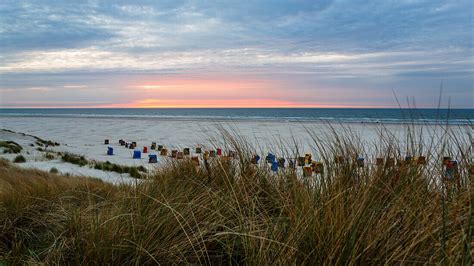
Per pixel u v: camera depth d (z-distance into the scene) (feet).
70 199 13.24
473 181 7.34
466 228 5.49
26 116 389.19
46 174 34.22
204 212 9.09
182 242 7.91
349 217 6.30
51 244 8.70
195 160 13.62
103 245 7.72
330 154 9.35
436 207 6.66
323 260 6.04
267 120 252.01
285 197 8.68
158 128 169.37
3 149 73.31
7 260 7.88
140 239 7.83
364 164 8.83
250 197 9.30
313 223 6.64
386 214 6.85
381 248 5.96
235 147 12.23
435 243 5.81
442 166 8.14
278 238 6.95
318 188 8.25
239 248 7.81
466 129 9.06
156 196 10.29
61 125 209.97
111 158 75.82
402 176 8.13
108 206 11.32
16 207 11.02
